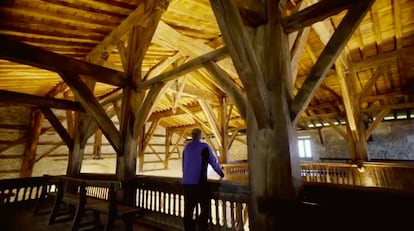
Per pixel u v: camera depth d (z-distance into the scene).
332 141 12.60
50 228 3.63
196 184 2.88
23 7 3.62
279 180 2.18
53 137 10.61
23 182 5.57
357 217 1.81
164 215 3.65
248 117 2.62
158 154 15.68
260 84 2.25
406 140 10.53
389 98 9.83
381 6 5.34
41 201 4.66
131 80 4.52
